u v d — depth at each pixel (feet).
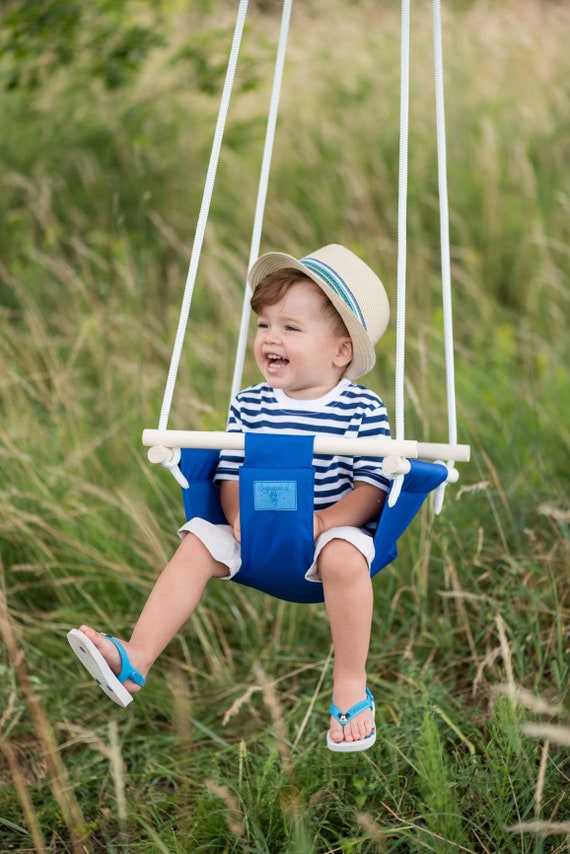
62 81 39.91
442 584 20.67
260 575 13.57
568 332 29.84
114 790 16.62
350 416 14.05
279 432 14.07
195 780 16.67
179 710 15.72
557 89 41.65
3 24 32.30
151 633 13.16
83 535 21.81
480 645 19.40
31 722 18.20
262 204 15.51
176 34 37.22
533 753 15.28
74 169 38.04
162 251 35.22
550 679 17.74
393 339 30.35
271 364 14.03
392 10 49.44
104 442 24.52
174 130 39.91
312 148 40.06
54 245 32.58
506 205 37.22
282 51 15.31
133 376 26.86
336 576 13.00
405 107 13.17
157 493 22.44
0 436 22.71
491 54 44.73
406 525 13.80
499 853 13.92
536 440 22.98
